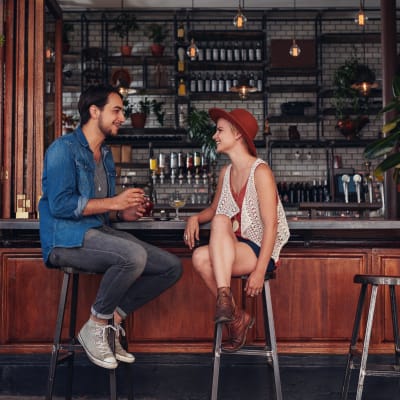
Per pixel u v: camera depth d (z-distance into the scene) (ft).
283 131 31.48
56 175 9.57
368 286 11.74
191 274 11.74
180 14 31.48
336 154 31.30
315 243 11.95
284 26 31.83
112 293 9.37
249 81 28.48
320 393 11.70
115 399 9.43
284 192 29.71
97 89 10.08
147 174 30.58
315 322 11.73
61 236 9.54
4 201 14.07
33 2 14.88
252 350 9.37
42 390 11.77
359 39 30.96
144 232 11.79
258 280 9.20
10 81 14.35
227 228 9.35
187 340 11.69
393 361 11.66
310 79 31.63
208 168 29.27
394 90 13.38
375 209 24.63
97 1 30.48
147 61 30.53
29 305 11.73
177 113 30.37
